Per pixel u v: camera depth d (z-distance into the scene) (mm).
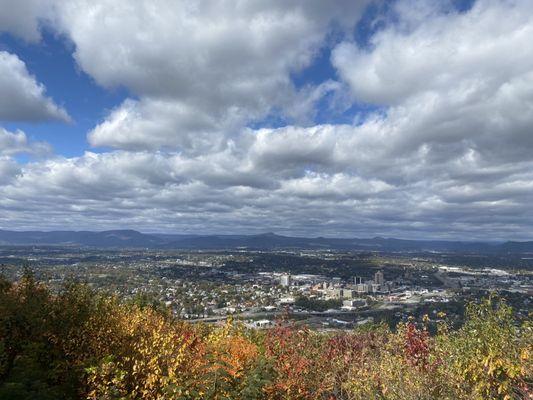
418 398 6957
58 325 8406
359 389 8031
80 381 7469
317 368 8680
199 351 7648
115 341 8531
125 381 7184
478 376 6875
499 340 6848
